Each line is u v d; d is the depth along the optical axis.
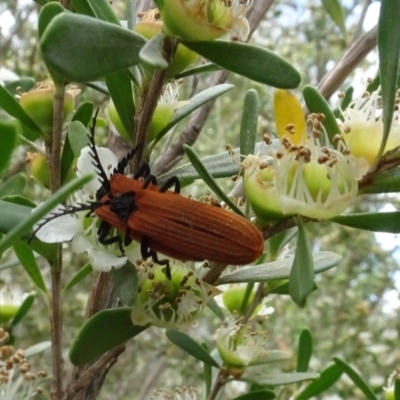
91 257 0.07
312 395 0.10
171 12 0.05
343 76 0.12
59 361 0.07
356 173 0.06
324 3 0.14
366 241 0.29
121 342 0.07
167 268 0.07
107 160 0.07
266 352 0.09
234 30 0.06
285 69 0.05
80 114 0.08
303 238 0.06
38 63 0.23
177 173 0.07
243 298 0.10
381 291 0.29
